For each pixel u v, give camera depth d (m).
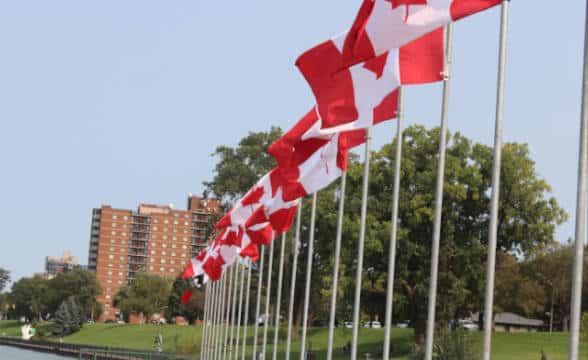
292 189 26.19
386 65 18.83
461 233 71.94
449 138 72.81
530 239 72.25
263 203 33.84
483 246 70.50
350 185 75.75
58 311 172.75
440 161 17.25
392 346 77.06
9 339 149.25
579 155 12.35
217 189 94.31
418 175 71.12
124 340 132.62
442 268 71.00
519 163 70.94
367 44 16.36
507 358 65.44
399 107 20.64
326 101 20.03
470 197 70.88
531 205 71.62
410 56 18.42
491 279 14.20
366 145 24.14
